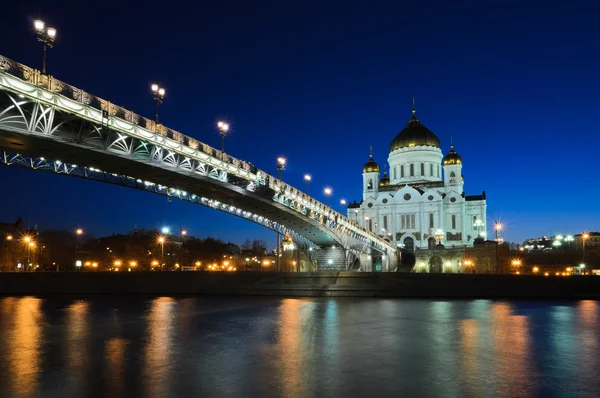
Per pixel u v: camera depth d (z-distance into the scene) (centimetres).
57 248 14050
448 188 15588
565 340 2586
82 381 1709
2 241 12150
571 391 1589
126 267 14175
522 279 5772
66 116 3578
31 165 4309
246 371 1856
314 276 6103
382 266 13188
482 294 5775
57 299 5453
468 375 1798
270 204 7056
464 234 14800
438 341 2547
